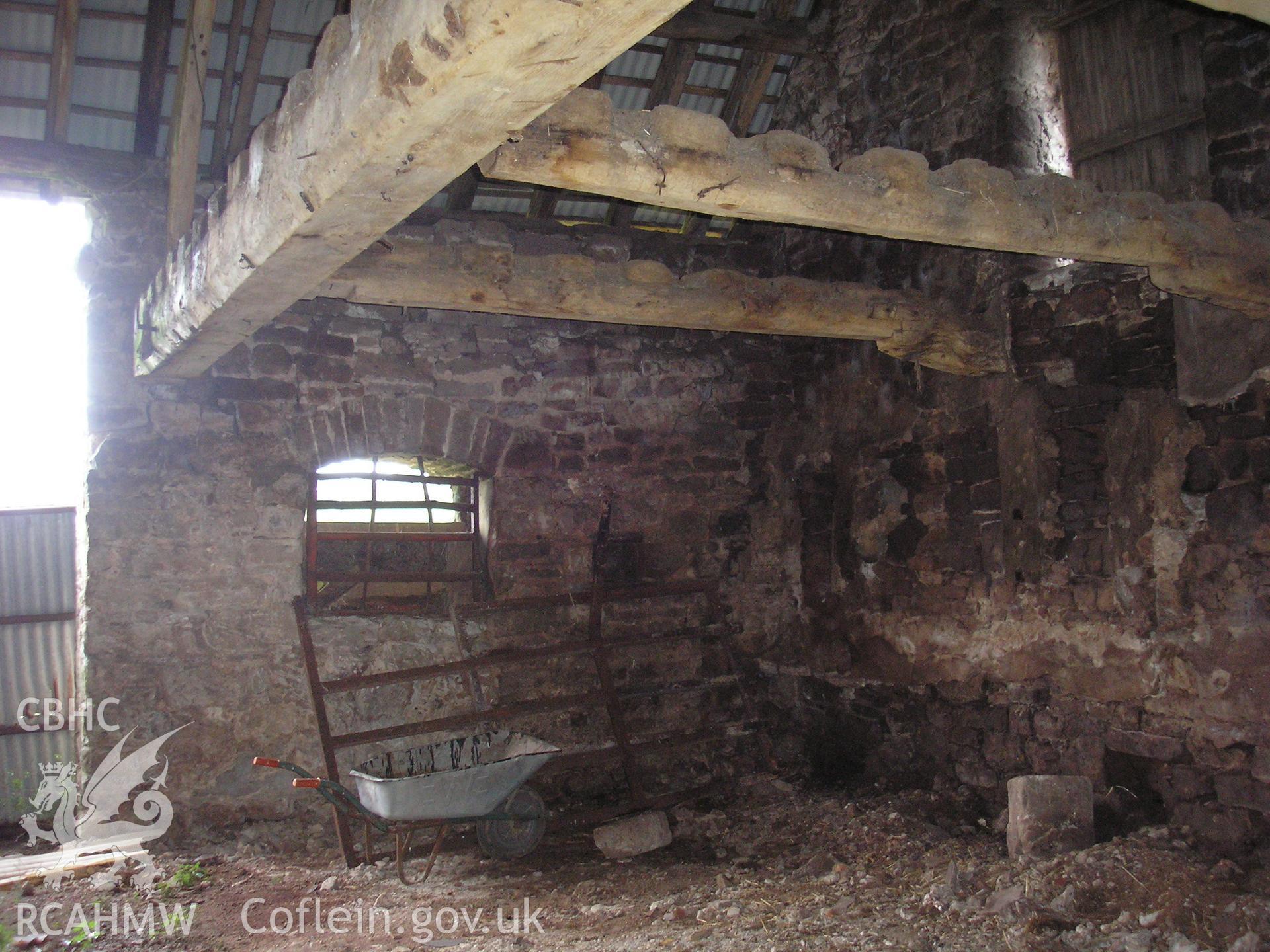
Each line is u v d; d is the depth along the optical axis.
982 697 5.87
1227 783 4.63
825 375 7.25
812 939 3.88
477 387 6.68
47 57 5.38
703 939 3.98
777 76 7.26
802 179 3.48
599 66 2.21
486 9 1.93
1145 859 4.32
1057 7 5.71
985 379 5.90
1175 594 4.90
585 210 7.13
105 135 5.89
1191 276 4.21
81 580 5.96
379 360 6.42
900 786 6.32
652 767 6.91
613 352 7.12
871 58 6.60
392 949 4.11
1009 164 5.61
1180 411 4.92
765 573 7.42
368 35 2.43
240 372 6.07
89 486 5.73
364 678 5.95
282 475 6.09
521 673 6.61
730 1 6.53
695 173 3.29
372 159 2.66
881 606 6.63
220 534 5.95
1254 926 3.68
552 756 5.56
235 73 5.72
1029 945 3.64
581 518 6.91
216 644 5.88
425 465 6.93
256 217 3.41
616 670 6.92
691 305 4.83
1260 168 4.65
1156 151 5.27
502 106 2.37
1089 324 5.34
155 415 5.89
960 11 5.97
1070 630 5.38
